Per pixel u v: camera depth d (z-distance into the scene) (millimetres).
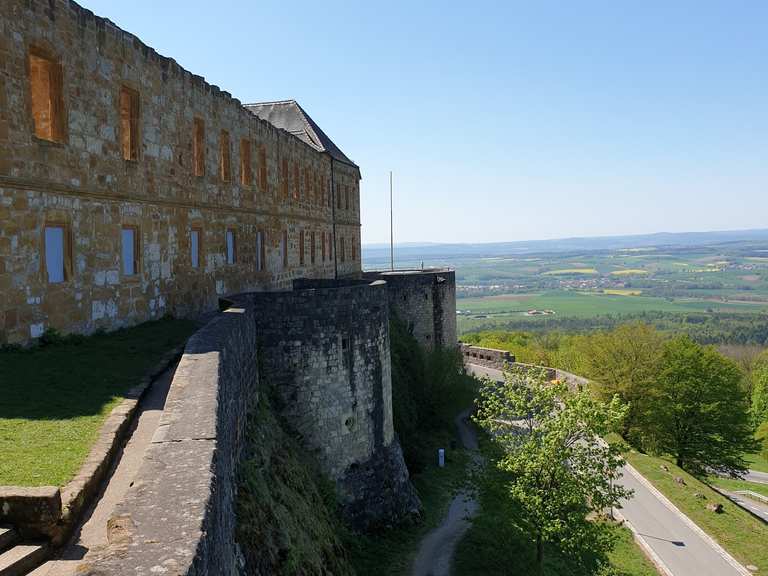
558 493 20719
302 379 20312
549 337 109062
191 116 22078
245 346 15727
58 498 6512
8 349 13195
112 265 17125
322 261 41625
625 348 44594
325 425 20844
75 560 6270
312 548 14258
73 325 15430
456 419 39719
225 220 25141
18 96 13344
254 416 16203
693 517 29203
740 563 24922
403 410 31188
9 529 6242
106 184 16766
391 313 39969
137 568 4625
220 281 24688
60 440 8789
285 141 33531
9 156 13078
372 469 22234
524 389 23734
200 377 9422
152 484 6062
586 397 21797
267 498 12906
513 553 21938
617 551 25531
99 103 16453
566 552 21406
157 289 19672
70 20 15219
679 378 43750
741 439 43750
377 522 21938
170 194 20500
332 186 44156
